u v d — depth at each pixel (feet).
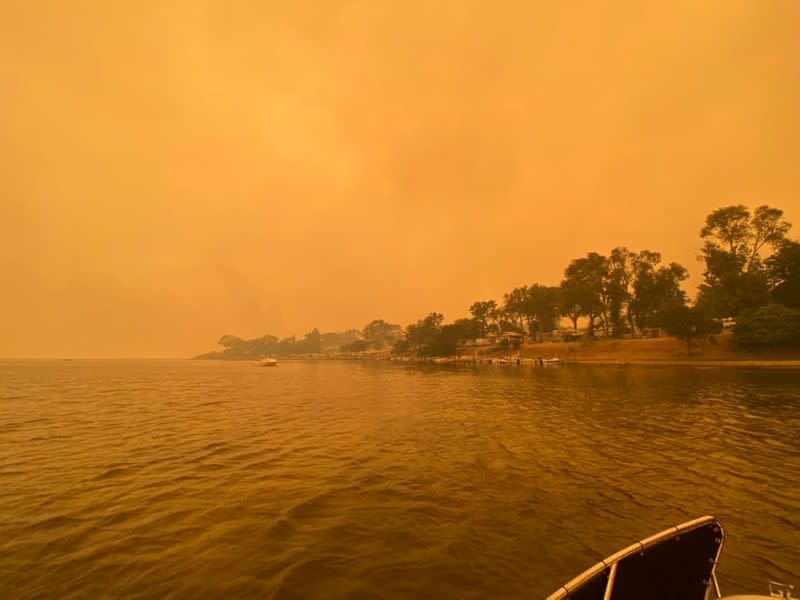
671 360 237.86
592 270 330.54
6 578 24.03
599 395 113.60
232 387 173.47
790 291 216.74
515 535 29.55
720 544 16.40
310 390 154.81
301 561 26.02
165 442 61.93
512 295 494.59
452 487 40.29
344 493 38.83
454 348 491.72
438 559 26.20
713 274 248.11
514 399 112.27
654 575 14.66
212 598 22.04
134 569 25.09
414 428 72.33
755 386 117.08
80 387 174.09
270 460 51.11
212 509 34.96
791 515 32.27
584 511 33.81
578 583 12.91
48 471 46.52
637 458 49.55
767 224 236.63
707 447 53.78
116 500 37.24
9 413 94.84
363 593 22.45
